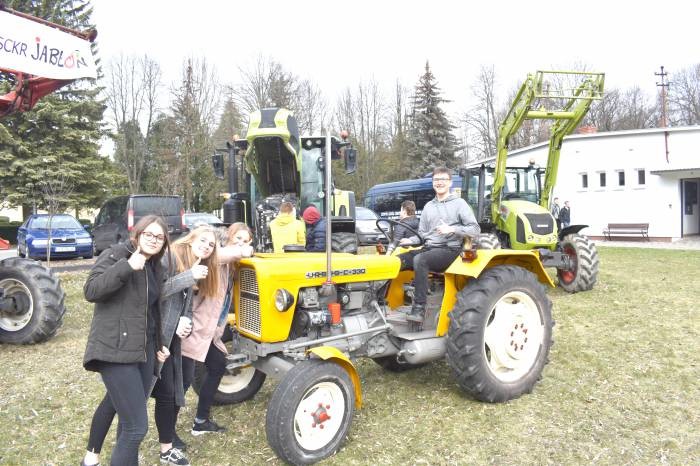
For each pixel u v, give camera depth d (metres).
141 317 2.75
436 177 4.39
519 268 4.25
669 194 19.73
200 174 32.00
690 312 6.84
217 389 4.05
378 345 4.08
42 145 22.94
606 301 7.75
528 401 4.10
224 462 3.32
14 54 5.34
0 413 4.09
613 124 44.09
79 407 4.22
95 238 15.20
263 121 8.93
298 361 3.47
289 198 9.15
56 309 6.00
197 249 3.30
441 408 4.01
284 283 3.57
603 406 3.98
